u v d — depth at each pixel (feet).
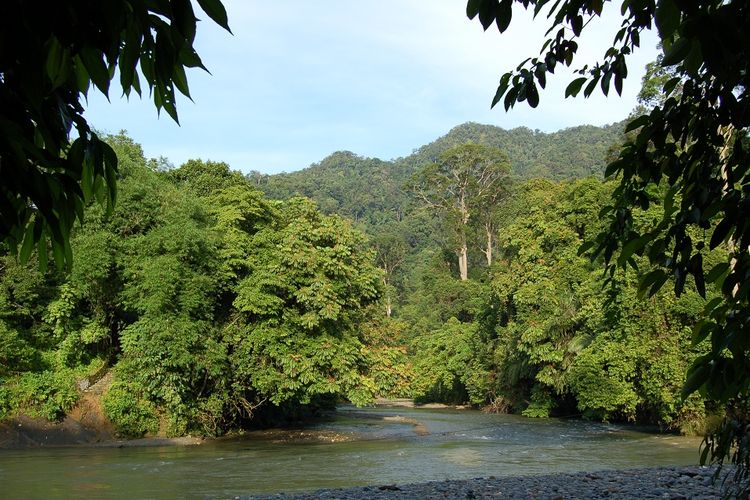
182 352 77.82
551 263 128.36
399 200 451.53
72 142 7.52
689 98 10.50
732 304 10.14
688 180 10.86
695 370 10.00
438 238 324.19
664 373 84.99
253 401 94.99
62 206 7.30
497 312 151.33
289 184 464.24
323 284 86.63
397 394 96.68
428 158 602.44
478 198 232.32
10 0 5.53
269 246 93.25
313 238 90.53
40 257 7.71
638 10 9.77
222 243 88.94
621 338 94.27
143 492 49.78
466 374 163.12
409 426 105.09
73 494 48.80
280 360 84.64
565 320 117.80
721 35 7.01
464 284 209.05
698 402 84.43
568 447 77.87
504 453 72.90
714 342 9.65
